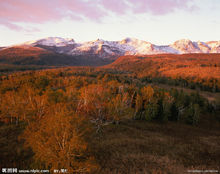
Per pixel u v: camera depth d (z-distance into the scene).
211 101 93.56
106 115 42.84
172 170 18.14
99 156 21.08
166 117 56.28
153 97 60.34
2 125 33.34
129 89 70.56
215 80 152.12
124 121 49.00
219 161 22.98
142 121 52.94
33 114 31.75
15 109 33.75
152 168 18.36
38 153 14.20
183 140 34.16
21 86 71.62
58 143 13.70
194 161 22.28
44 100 33.34
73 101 44.69
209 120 67.88
